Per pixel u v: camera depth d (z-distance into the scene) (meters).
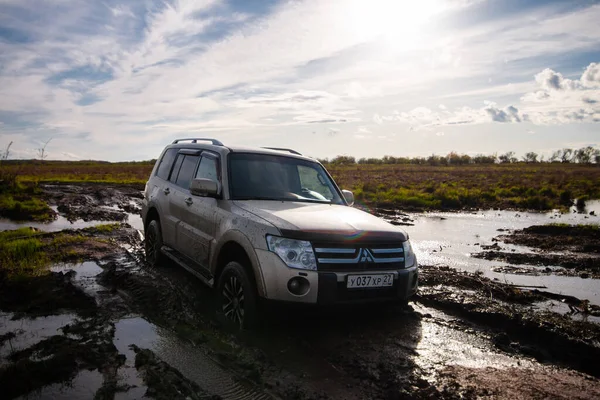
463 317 5.17
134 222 12.44
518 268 7.80
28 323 4.46
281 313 3.98
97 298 5.30
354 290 4.09
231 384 3.34
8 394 3.06
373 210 16.61
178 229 5.89
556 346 4.36
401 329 4.70
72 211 13.80
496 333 4.71
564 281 6.95
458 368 3.82
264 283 3.98
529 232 11.99
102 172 43.91
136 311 4.93
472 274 7.10
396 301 4.31
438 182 32.72
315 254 4.00
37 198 16.61
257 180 5.24
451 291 5.95
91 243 8.21
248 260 4.27
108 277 6.13
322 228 4.15
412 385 3.46
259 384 3.35
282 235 4.04
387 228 4.55
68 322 4.51
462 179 37.91
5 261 6.54
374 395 3.28
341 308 4.05
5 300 5.09
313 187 5.61
